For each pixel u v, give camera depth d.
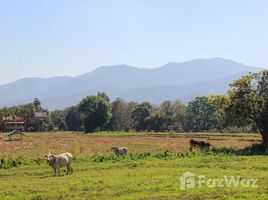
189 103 182.88
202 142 60.66
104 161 46.62
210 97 67.12
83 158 48.28
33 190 27.52
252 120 64.12
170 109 185.62
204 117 176.00
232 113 64.50
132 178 31.31
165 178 31.03
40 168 41.41
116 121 191.00
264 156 48.38
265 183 28.52
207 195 24.80
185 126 178.88
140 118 183.62
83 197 25.05
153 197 24.44
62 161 36.22
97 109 170.00
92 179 31.08
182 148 65.94
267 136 63.50
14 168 41.81
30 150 68.06
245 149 58.84
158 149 64.56
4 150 68.50
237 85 64.31
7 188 28.89
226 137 107.44
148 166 40.38
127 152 55.25
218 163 41.00
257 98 62.94
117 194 25.73
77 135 132.25
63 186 28.56
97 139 104.75
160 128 178.25
